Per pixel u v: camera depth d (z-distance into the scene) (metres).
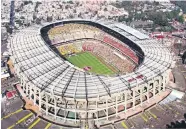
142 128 167.88
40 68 195.88
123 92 172.38
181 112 183.25
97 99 166.62
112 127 169.12
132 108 184.62
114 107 183.75
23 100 195.25
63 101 176.50
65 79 180.75
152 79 187.88
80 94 167.50
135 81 182.12
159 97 199.12
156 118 177.38
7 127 168.12
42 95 184.75
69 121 174.50
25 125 170.00
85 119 174.38
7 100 195.00
